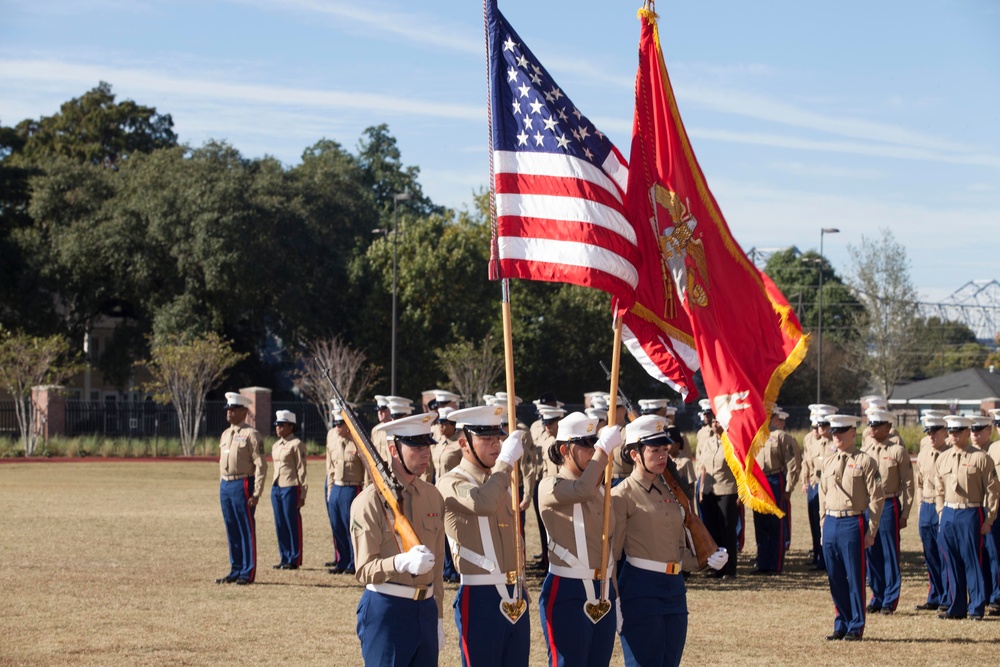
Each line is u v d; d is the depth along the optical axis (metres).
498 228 8.53
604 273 8.33
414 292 53.66
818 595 14.55
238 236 49.22
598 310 59.31
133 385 54.75
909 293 65.00
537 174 8.59
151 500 25.42
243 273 49.25
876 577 13.64
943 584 13.66
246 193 50.81
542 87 8.76
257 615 12.36
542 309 58.81
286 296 51.09
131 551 17.08
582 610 7.71
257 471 14.73
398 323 53.38
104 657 10.17
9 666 9.78
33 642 10.76
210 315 51.09
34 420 43.88
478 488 7.30
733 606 13.65
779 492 17.25
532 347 57.19
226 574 15.11
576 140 8.64
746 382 8.51
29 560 16.02
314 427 50.03
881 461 13.62
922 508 13.88
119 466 37.59
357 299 54.72
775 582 15.80
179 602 13.07
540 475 15.73
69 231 50.62
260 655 10.35
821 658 10.66
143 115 69.31
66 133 69.50
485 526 7.42
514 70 8.78
